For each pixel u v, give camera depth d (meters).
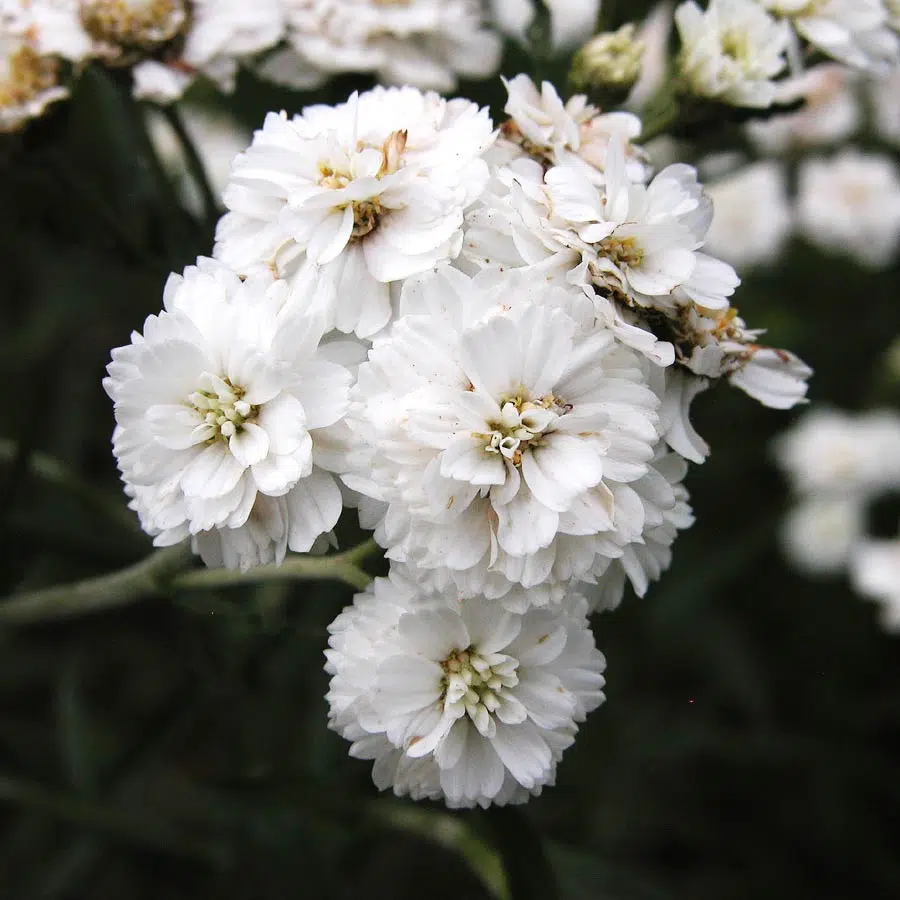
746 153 0.19
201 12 0.17
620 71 0.17
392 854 0.20
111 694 0.21
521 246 0.14
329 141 0.15
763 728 0.21
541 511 0.14
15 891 0.20
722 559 0.21
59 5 0.17
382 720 0.14
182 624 0.18
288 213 0.14
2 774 0.19
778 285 0.24
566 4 0.18
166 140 0.19
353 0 0.17
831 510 0.22
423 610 0.14
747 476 0.23
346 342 0.14
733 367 0.15
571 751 0.20
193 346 0.14
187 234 0.18
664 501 0.14
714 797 0.22
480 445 0.14
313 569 0.15
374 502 0.14
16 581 0.18
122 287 0.20
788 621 0.23
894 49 0.17
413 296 0.14
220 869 0.19
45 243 0.20
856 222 0.23
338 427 0.14
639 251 0.15
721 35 0.17
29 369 0.21
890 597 0.21
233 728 0.19
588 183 0.15
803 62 0.17
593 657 0.15
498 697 0.14
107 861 0.20
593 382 0.14
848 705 0.22
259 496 0.14
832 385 0.24
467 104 0.15
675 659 0.21
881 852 0.21
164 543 0.14
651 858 0.21
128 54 0.17
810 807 0.22
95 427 0.22
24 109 0.17
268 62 0.17
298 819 0.18
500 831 0.16
